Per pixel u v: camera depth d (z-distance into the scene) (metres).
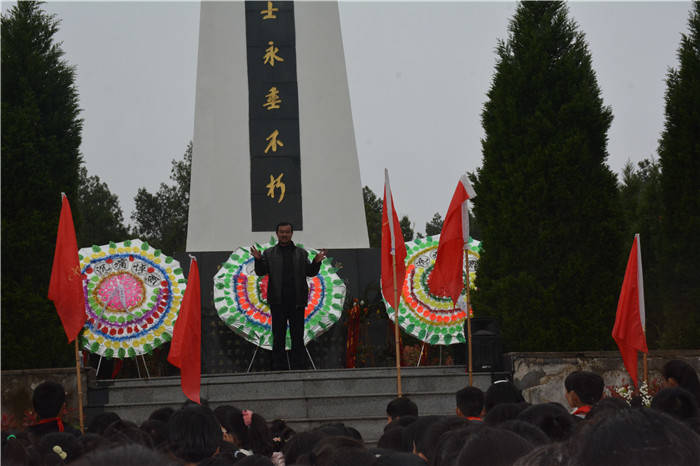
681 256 12.16
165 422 6.13
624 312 10.51
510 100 12.80
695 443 1.70
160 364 14.82
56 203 12.45
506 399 6.60
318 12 16.75
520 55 13.05
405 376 12.06
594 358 11.78
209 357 14.91
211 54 16.41
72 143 12.81
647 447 1.67
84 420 11.42
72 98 13.01
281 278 13.24
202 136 16.11
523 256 12.33
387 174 10.53
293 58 16.53
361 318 15.04
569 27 13.20
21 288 11.91
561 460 1.78
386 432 5.31
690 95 12.17
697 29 12.56
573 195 12.29
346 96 16.52
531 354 11.77
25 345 11.76
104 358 14.65
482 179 12.97
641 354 11.83
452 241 10.50
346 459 3.35
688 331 12.15
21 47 12.76
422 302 14.22
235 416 6.10
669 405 5.57
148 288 13.59
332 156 16.25
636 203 20.17
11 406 11.12
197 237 15.73
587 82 12.89
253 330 14.28
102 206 40.69
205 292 15.17
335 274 14.84
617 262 12.34
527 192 12.35
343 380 12.05
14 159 12.11
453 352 14.73
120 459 1.69
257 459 3.65
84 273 13.47
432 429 4.31
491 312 12.45
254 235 15.84
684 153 12.10
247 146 16.14
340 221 16.03
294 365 13.21
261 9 16.66
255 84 16.38
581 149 12.41
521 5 13.42
